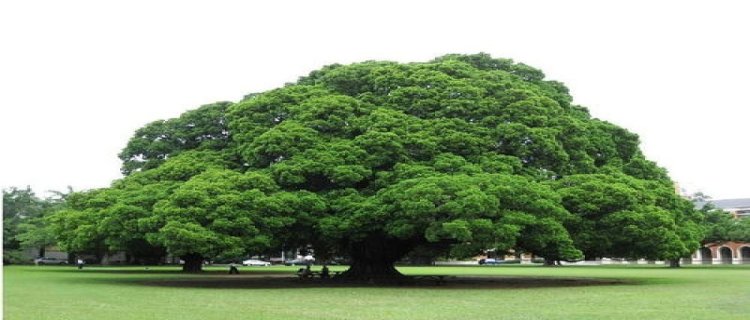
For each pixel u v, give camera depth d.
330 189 29.30
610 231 27.94
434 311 16.97
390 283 30.91
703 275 43.69
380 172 28.30
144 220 26.92
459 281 34.78
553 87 38.50
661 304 19.50
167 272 48.72
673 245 28.20
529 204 25.58
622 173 31.86
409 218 25.52
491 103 31.03
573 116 35.62
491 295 22.88
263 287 27.61
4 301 20.06
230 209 25.88
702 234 35.00
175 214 25.80
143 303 19.28
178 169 32.03
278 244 28.42
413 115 31.48
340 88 34.97
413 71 33.75
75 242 31.98
